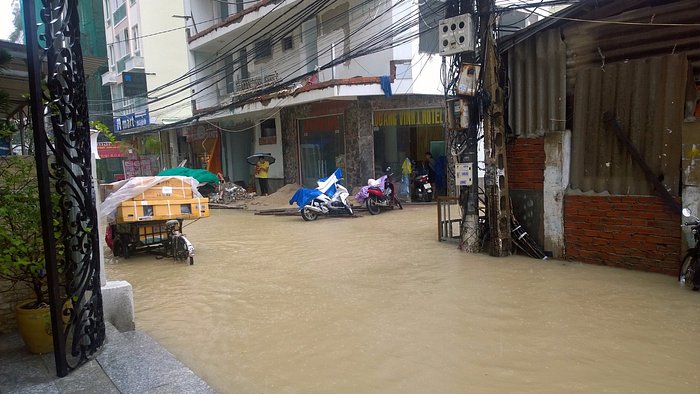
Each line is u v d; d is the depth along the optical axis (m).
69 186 3.68
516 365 4.01
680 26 6.25
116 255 9.68
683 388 3.56
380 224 12.16
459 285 6.39
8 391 3.36
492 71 7.79
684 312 5.09
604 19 6.91
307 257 8.67
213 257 9.16
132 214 8.41
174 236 8.88
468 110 8.06
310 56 18.77
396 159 17.09
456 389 3.66
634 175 6.70
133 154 29.56
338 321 5.24
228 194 19.34
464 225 8.45
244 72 22.55
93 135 4.64
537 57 7.60
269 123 21.11
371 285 6.59
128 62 29.02
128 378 3.55
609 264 6.99
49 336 4.05
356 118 16.47
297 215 14.84
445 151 16.42
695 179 5.98
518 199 8.07
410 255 8.38
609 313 5.14
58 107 3.55
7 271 4.21
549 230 7.66
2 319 4.58
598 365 3.96
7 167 4.25
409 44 15.32
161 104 28.67
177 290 6.89
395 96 16.05
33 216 3.98
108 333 4.44
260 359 4.38
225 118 21.59
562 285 6.20
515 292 5.98
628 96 6.70
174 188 8.88
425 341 4.58
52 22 3.57
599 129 7.03
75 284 3.85
